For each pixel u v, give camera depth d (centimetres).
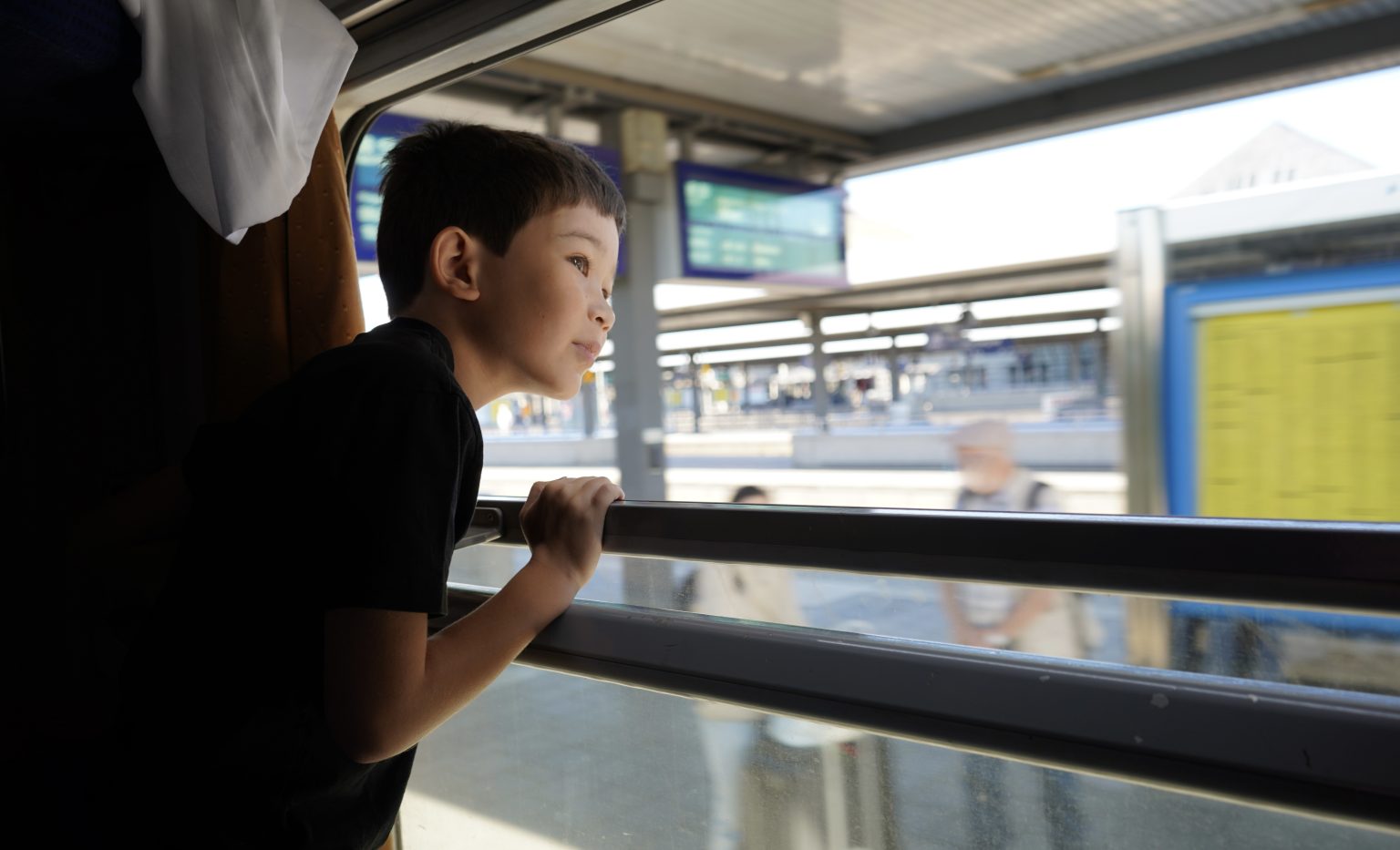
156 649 86
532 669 128
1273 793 61
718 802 111
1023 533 82
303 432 79
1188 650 101
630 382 700
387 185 105
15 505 169
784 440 1073
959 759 93
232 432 87
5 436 167
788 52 612
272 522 80
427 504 76
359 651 74
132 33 123
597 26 134
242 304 151
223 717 82
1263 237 317
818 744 102
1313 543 70
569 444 1073
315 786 84
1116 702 68
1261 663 95
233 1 121
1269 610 94
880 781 98
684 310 1171
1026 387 757
